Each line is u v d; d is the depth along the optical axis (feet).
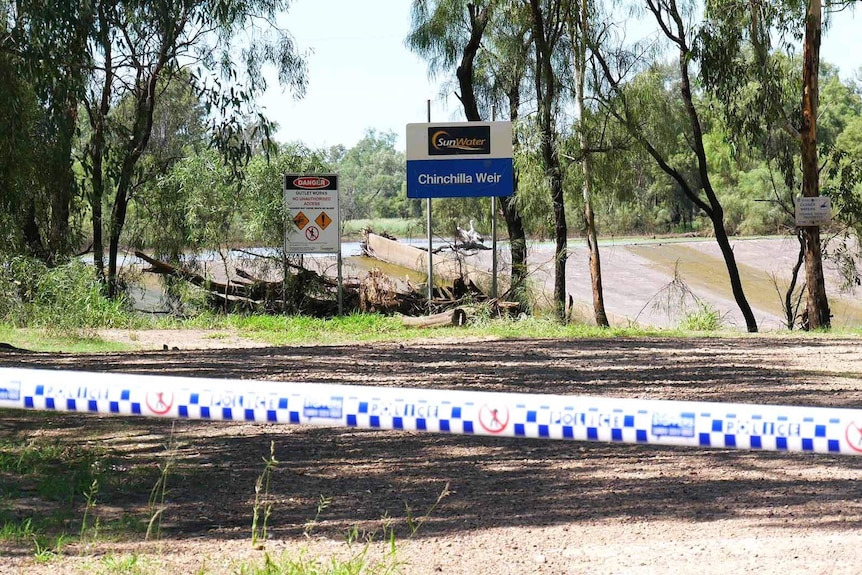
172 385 22.25
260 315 171.53
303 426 61.46
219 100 141.69
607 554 32.37
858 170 189.06
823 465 48.32
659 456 51.47
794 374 88.53
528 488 44.09
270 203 177.99
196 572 29.58
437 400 20.97
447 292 185.98
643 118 175.22
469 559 31.81
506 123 167.02
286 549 32.65
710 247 325.21
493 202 170.09
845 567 30.04
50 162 111.34
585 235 185.57
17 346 115.14
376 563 30.91
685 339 133.39
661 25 173.78
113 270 179.01
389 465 49.49
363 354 109.40
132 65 151.23
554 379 85.05
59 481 42.70
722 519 37.45
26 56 96.17
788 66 178.40
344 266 222.48
